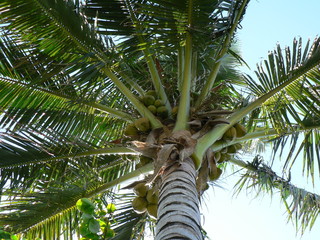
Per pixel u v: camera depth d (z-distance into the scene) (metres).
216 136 5.58
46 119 6.52
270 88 6.44
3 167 6.33
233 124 5.87
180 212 4.28
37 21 6.02
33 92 6.45
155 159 5.33
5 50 6.25
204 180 5.46
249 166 7.38
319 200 7.34
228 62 8.38
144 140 5.93
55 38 6.16
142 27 6.41
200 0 5.81
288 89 6.48
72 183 6.64
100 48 6.37
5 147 6.38
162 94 6.33
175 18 5.94
